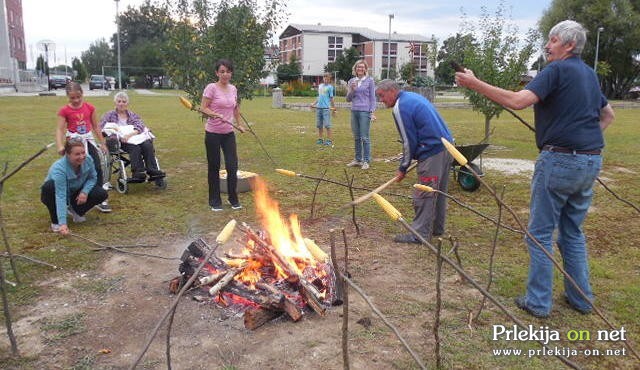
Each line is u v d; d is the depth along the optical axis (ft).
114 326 12.41
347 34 264.11
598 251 18.25
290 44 274.98
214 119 21.68
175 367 10.79
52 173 18.81
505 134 53.93
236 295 12.99
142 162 25.85
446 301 13.94
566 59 12.25
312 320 12.74
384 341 11.88
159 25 33.73
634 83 171.94
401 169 18.44
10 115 66.64
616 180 30.71
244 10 33.14
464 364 11.09
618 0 144.25
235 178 22.58
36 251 17.31
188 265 13.84
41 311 13.15
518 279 15.47
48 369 10.73
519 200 25.32
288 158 36.32
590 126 12.14
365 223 20.98
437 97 137.18
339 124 61.57
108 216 21.61
